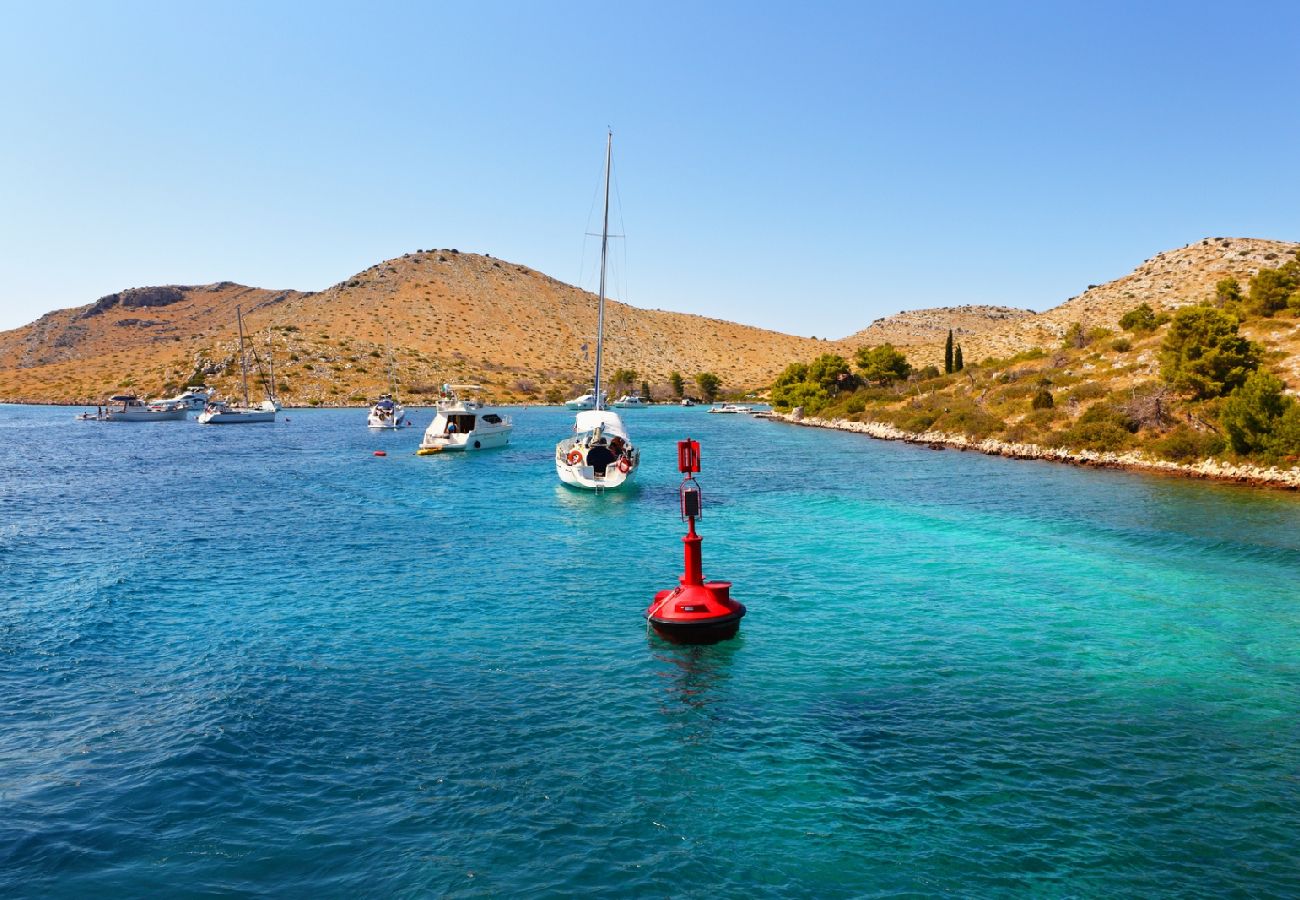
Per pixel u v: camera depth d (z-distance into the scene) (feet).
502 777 31.71
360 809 29.25
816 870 25.45
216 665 44.93
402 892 24.27
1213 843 27.04
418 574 67.87
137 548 78.89
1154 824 28.30
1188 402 161.27
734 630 50.03
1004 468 150.61
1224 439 139.23
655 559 73.97
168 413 332.60
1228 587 63.62
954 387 274.57
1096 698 40.40
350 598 59.98
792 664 45.44
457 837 27.35
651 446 213.66
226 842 26.94
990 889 24.47
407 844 26.91
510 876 25.08
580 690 41.29
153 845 26.68
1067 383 217.77
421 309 644.69
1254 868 25.59
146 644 48.85
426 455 186.19
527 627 52.47
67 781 31.07
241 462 169.68
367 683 42.16
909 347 619.26
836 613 56.18
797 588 63.36
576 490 123.34
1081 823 28.37
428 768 32.48
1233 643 49.55
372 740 35.09
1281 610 56.95
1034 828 28.04
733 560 73.67
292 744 34.63
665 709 38.75
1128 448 153.79
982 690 41.50
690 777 31.73
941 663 45.70
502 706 39.06
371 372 485.15
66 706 38.83
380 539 83.87
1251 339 196.03
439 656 46.60
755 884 24.72
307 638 50.08
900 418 250.98
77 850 26.23
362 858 26.08
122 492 121.60
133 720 37.09
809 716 38.01
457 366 533.96
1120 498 110.63
